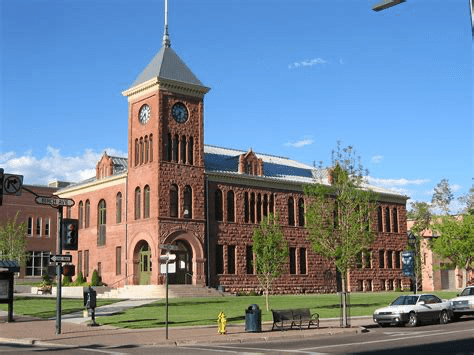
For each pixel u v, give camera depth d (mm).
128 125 61500
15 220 74062
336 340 26016
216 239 60312
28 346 24469
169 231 56969
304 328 30625
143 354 21141
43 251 79812
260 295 60875
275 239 43281
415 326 32875
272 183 65750
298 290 65562
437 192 94812
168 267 26391
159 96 58094
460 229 59656
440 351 21312
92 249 67062
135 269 59375
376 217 75125
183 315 36719
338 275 70375
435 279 80312
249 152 65375
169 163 57938
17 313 39125
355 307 44000
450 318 35406
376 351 21516
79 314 38062
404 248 77812
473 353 20672
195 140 60250
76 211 70938
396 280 76125
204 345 24625
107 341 25266
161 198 56969
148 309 40438
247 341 26000
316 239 38500
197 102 60938
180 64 60688
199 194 59625
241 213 62875
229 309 40938
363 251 39219
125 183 62031
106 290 60094
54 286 62094
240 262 61656
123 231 61406
